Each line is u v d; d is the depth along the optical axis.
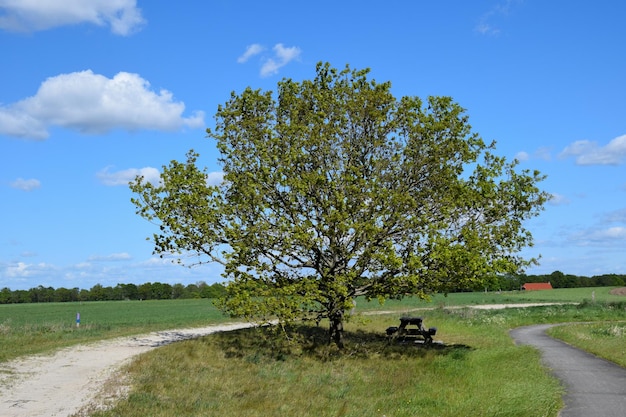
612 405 12.78
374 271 22.56
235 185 23.19
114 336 29.47
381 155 23.50
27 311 72.50
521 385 14.98
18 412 12.94
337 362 21.64
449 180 22.83
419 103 23.34
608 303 58.91
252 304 20.45
